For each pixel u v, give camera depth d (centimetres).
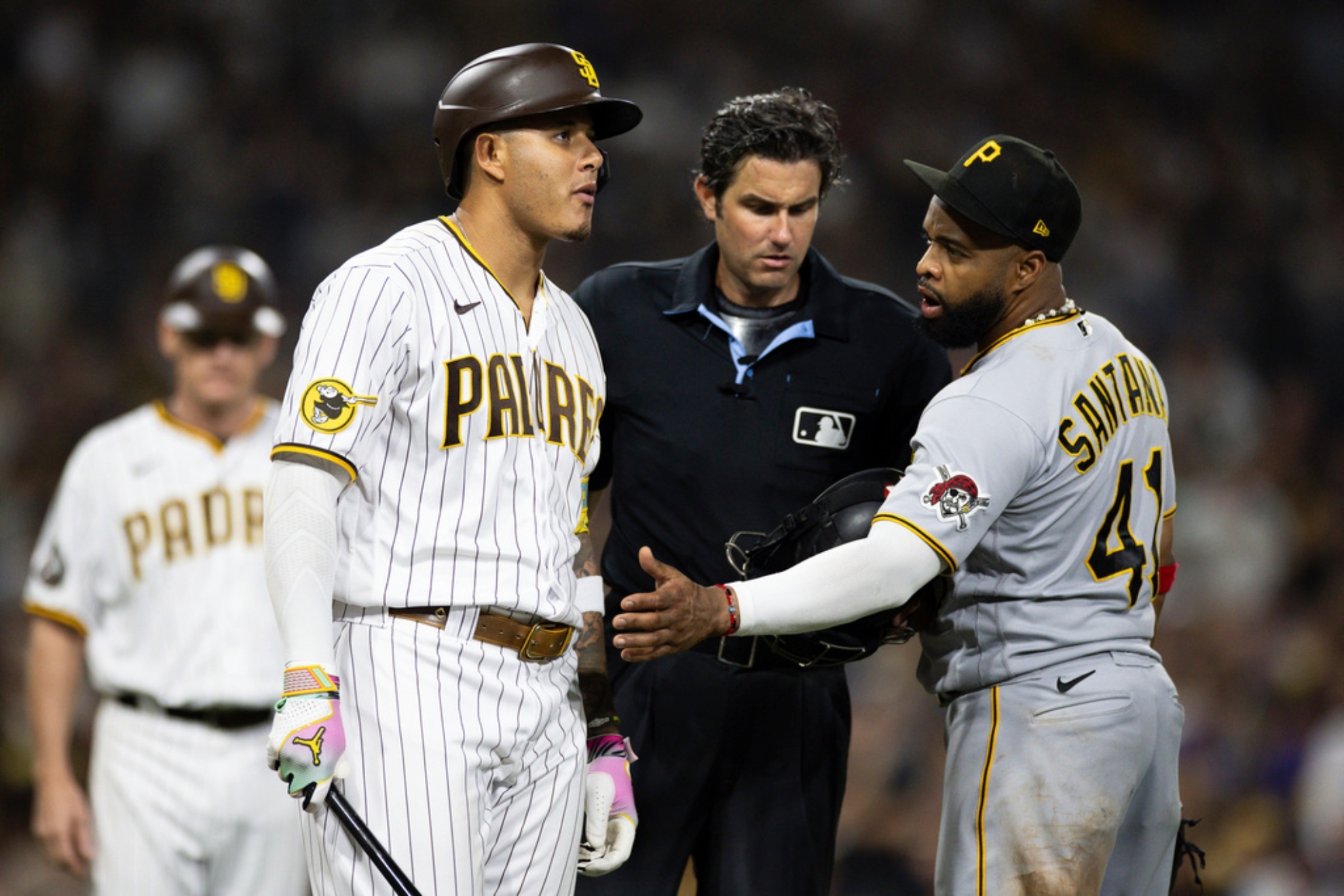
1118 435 1171
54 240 4300
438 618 1039
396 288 1037
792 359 1316
